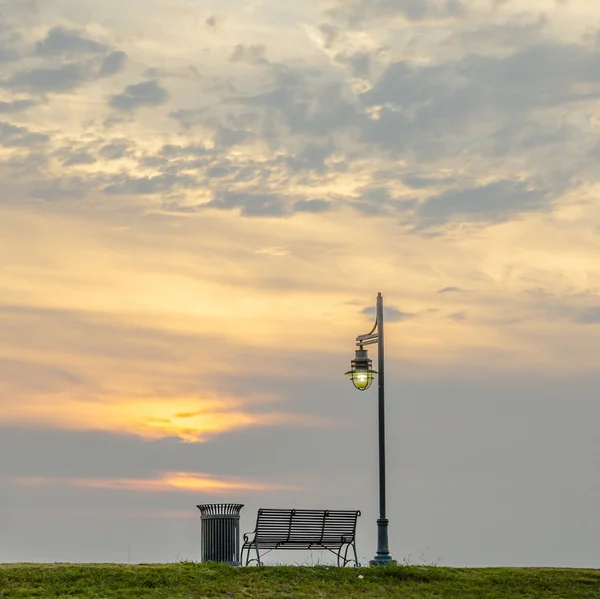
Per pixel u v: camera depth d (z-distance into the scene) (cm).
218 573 4103
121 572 4041
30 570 4053
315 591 3931
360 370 4772
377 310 4622
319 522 4478
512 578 4244
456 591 4025
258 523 4403
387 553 4431
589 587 4184
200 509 4522
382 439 4516
